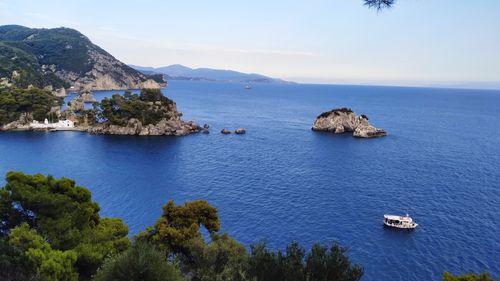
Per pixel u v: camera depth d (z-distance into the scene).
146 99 192.00
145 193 89.44
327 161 125.12
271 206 81.25
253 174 107.19
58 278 30.34
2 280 27.05
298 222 72.94
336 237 66.94
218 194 89.00
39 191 41.75
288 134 185.25
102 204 81.56
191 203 48.06
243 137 174.38
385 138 176.50
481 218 75.94
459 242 65.44
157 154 134.00
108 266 23.97
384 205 83.00
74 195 44.69
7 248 30.17
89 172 107.94
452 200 86.62
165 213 47.44
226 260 36.44
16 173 42.78
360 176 106.38
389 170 113.62
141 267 23.02
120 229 45.19
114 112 187.88
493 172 112.62
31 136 170.38
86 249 35.09
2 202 38.94
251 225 71.19
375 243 64.88
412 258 60.00
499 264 58.22
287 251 21.12
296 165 118.81
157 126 180.50
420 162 125.25
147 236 45.34
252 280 19.69
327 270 19.38
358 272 19.77
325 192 91.44
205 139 167.88
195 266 39.00
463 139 177.62
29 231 35.09
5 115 187.88
